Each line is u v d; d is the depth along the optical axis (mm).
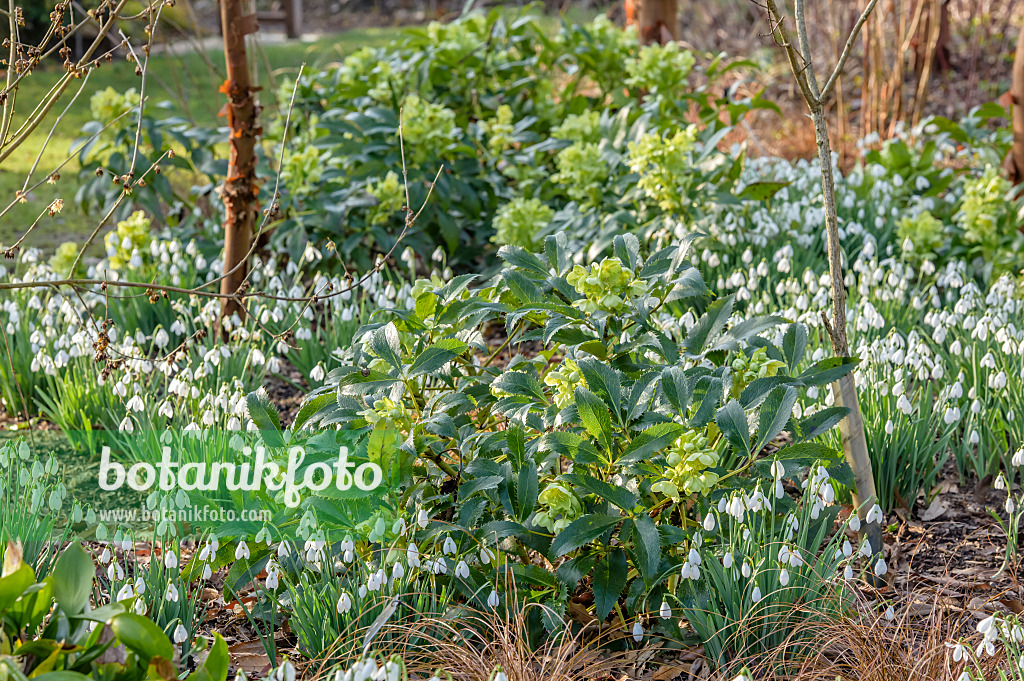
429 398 2863
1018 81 5402
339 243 5465
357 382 2721
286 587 2641
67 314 3846
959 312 3709
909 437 3242
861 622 2441
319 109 6715
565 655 2320
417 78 6516
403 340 3006
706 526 2385
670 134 5645
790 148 8117
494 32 6992
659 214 5113
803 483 2725
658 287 2980
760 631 2453
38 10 12258
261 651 2617
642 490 2652
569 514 2531
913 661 2309
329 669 2320
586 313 2846
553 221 5305
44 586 1787
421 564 2520
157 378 3898
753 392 2580
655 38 7605
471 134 6211
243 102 4473
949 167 6281
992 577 2861
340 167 5969
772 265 4750
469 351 3139
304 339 4320
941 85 9828
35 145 9305
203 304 4613
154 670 1762
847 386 2852
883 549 3074
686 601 2498
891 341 3451
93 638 1834
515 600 2412
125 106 5762
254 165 4621
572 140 5809
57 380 3797
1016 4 10883
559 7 14898
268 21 15883
